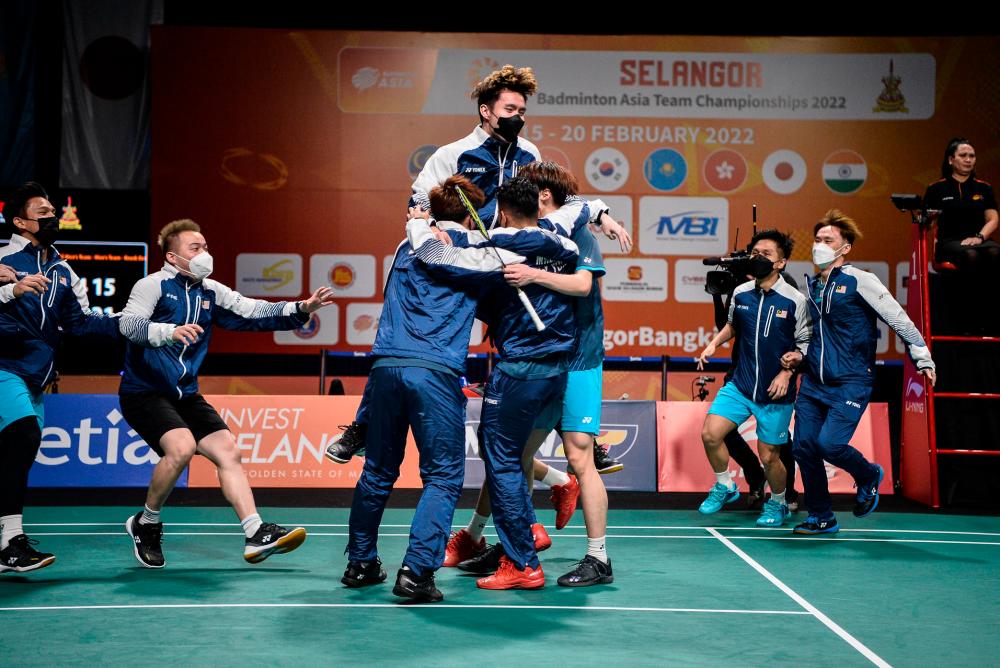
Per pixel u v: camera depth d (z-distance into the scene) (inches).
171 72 372.5
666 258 375.6
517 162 185.2
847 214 374.9
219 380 361.1
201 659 122.0
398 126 377.4
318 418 295.7
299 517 242.7
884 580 173.9
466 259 152.2
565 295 159.0
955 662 124.6
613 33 400.5
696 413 297.1
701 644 131.3
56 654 124.0
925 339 274.2
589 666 120.6
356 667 119.3
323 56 375.9
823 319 222.8
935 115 373.7
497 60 376.8
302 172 375.6
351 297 376.8
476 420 299.1
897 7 396.5
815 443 220.7
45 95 387.5
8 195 377.4
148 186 385.7
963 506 271.3
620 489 293.1
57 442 291.3
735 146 375.9
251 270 374.6
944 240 286.2
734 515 255.3
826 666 122.1
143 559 176.6
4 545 164.6
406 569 150.3
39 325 171.3
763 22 398.9
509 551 162.2
